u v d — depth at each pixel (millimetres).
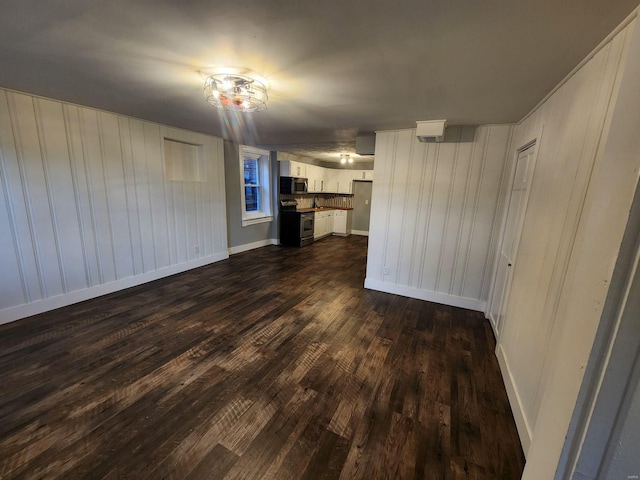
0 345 2379
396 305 3469
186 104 2771
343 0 1132
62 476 1357
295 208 7160
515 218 2547
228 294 3654
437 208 3457
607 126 1174
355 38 1430
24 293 2816
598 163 1212
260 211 6559
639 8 522
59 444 1516
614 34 1215
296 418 1741
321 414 1777
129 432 1604
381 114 2797
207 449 1522
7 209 2643
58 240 3004
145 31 1419
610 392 516
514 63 1607
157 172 3910
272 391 1959
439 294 3594
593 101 1343
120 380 2014
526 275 2004
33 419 1662
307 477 1397
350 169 8531
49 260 2957
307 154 7004
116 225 3512
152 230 3959
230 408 1801
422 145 3412
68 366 2143
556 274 1501
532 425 1525
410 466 1469
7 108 2543
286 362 2283
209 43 1525
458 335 2795
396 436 1638
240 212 5766
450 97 2223
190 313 3078
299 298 3600
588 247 601
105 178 3328
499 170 3107
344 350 2479
